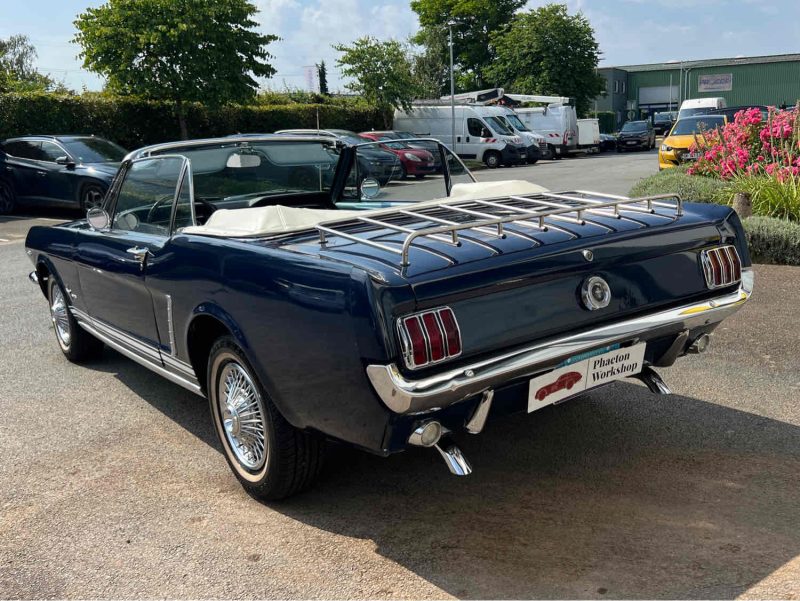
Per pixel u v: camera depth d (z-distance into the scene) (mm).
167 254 3717
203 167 4266
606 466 3629
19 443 4230
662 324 3182
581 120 37719
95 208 4480
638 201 3391
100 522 3330
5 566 3012
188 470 3830
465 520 3203
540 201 3855
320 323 2742
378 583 2787
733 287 3576
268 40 23344
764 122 10977
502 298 2805
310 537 3133
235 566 2943
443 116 29359
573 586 2699
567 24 43031
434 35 42406
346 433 2873
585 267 3012
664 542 2949
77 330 5445
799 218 9109
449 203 3926
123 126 23047
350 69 30188
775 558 2811
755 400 4379
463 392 2674
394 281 2590
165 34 21375
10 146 15531
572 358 3045
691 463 3617
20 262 10227
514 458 3764
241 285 3127
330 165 4883
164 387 5113
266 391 3121
